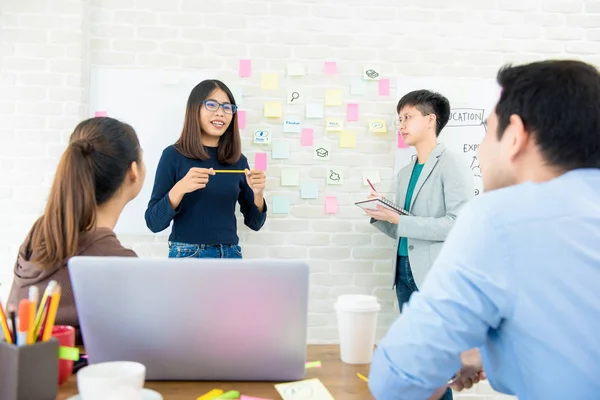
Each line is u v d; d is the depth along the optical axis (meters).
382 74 3.05
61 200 1.16
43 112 2.82
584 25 3.11
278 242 3.02
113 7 2.93
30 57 2.82
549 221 0.83
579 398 0.83
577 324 0.81
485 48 3.08
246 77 2.99
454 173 2.56
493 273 0.82
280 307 0.98
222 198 2.59
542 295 0.81
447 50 3.07
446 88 3.06
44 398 0.89
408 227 2.50
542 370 0.84
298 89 3.01
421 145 2.75
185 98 2.96
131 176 1.31
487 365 0.97
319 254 3.04
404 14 3.05
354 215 3.05
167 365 1.03
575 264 0.81
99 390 0.82
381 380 0.87
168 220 2.43
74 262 0.96
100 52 2.93
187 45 2.96
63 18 2.82
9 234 2.80
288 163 3.02
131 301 0.97
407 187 2.81
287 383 1.05
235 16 2.98
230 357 1.02
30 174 2.82
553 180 0.88
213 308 0.98
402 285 2.76
